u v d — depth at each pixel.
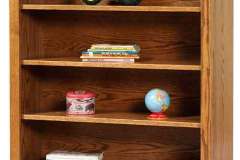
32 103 2.74
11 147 2.66
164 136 2.77
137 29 2.75
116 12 2.76
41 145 2.85
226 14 2.66
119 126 2.80
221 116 2.61
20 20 2.62
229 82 2.74
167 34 2.72
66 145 2.85
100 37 2.78
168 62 2.61
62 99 2.83
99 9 2.56
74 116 2.64
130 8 2.53
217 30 2.52
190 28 2.70
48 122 2.85
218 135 2.57
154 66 2.53
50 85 2.83
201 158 2.47
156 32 2.73
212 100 2.46
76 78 2.82
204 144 2.47
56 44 2.81
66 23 2.80
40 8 2.60
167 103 2.59
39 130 2.82
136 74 2.77
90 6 2.57
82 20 2.79
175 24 2.71
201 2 2.43
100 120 2.60
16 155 2.66
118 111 2.78
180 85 2.73
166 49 2.73
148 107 2.60
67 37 2.80
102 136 2.82
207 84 2.45
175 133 2.76
